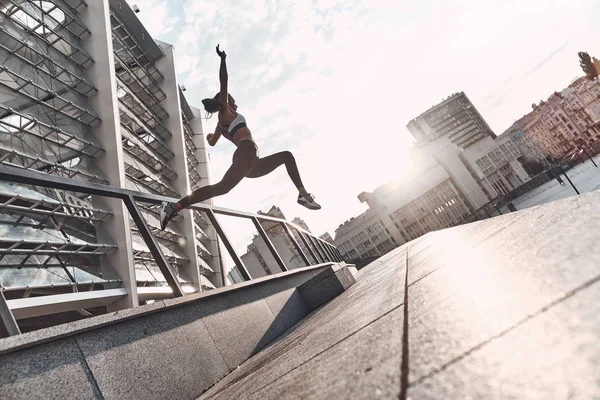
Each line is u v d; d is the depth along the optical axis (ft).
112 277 29.99
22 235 24.17
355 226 384.27
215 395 7.04
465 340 2.70
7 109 27.96
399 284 7.93
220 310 12.68
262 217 24.99
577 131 456.45
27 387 5.74
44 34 35.53
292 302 20.79
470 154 397.19
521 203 306.96
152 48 67.92
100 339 7.47
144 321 8.91
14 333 6.22
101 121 38.50
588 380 1.64
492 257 5.14
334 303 16.94
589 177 216.13
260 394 4.31
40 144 30.94
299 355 5.76
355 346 4.12
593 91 427.33
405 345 3.21
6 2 31.91
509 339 2.39
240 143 11.02
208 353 10.55
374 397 2.40
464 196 368.27
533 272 3.47
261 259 223.30
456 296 4.06
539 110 501.15
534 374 1.88
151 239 11.09
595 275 2.62
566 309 2.40
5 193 24.20
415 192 371.15
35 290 23.08
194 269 50.65
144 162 51.70
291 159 12.46
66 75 36.78
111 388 7.02
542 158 508.12
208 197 11.00
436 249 11.78
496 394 1.86
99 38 41.29
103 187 10.45
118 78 51.67
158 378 8.27
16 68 31.17
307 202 12.71
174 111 64.85
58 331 6.55
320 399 2.90
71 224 29.27
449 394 2.04
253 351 13.21
